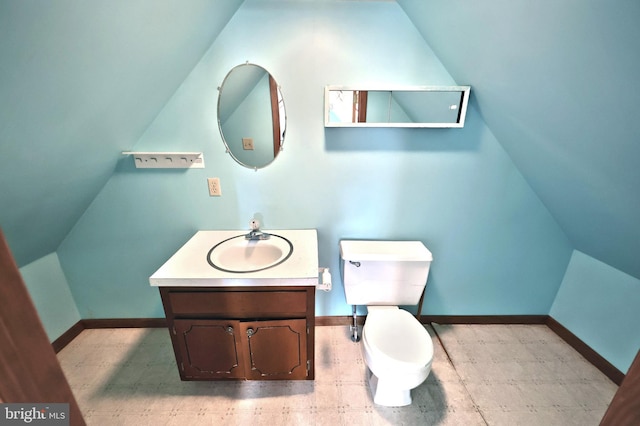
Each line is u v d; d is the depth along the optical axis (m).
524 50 0.94
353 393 1.45
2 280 0.35
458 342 1.80
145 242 1.70
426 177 1.59
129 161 1.50
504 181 1.59
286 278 1.19
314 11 1.30
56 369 0.41
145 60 1.07
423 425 1.30
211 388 1.48
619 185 1.03
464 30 1.10
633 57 0.69
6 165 0.92
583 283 1.68
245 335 1.31
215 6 1.15
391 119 1.41
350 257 1.51
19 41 0.67
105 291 1.82
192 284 1.19
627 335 1.46
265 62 1.36
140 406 1.38
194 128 1.46
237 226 1.67
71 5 0.70
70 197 1.38
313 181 1.58
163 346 1.77
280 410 1.36
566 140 1.08
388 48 1.36
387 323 1.44
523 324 1.93
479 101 1.38
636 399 0.41
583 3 0.69
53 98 0.86
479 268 1.81
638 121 0.79
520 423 1.32
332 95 1.37
